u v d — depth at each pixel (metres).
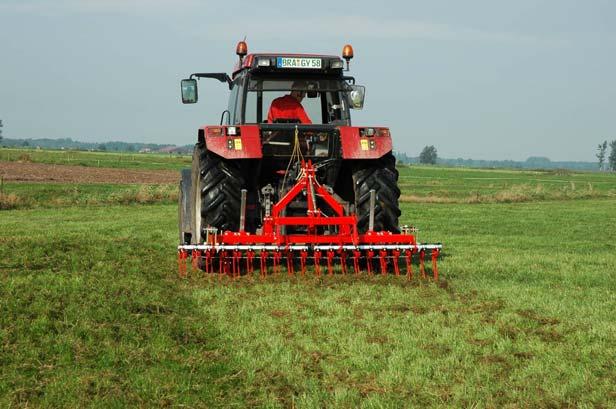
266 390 5.87
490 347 7.03
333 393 5.79
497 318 8.20
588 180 111.56
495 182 92.19
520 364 6.51
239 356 6.70
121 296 9.16
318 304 8.84
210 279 10.41
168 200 37.12
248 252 10.40
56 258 12.95
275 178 11.89
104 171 74.94
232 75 13.32
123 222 23.16
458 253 15.01
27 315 8.11
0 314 8.10
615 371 6.32
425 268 12.20
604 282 11.18
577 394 5.74
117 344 7.10
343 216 10.64
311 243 10.32
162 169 86.88
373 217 11.11
